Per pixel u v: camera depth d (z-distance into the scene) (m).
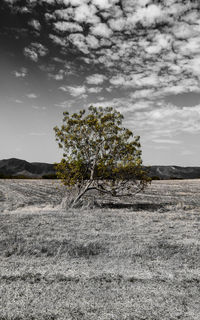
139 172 20.50
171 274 5.70
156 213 16.09
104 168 19.83
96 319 3.75
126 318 3.80
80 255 7.16
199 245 8.36
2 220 11.98
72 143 20.39
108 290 4.74
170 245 8.26
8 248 7.55
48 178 95.75
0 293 4.49
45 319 3.72
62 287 4.80
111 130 20.39
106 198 28.25
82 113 20.78
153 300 4.41
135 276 5.48
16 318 3.72
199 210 18.73
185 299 4.49
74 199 20.53
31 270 5.69
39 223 11.35
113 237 9.20
